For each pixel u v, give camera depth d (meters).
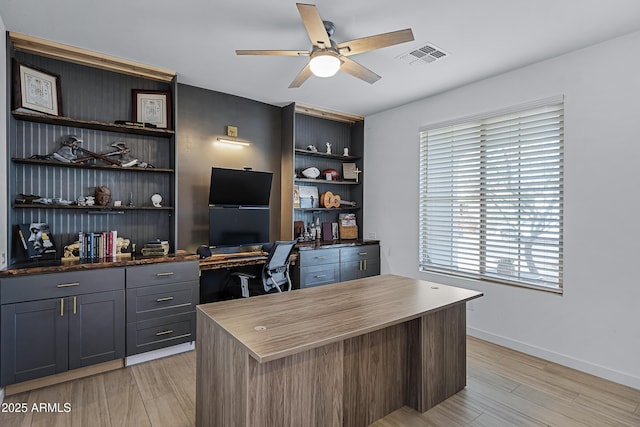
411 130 4.23
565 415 2.15
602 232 2.65
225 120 3.90
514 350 3.18
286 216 4.30
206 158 3.76
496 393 2.42
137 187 3.32
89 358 2.58
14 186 2.68
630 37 2.52
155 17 2.35
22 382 2.36
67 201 2.87
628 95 2.53
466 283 3.61
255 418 1.48
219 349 1.69
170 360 2.92
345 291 2.40
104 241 2.97
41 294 2.40
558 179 2.96
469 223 3.67
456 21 2.37
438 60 2.99
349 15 2.30
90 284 2.58
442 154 3.93
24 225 2.69
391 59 2.97
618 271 2.57
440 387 2.30
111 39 2.65
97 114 3.10
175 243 3.29
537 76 3.03
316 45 2.25
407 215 4.29
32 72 2.71
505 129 3.34
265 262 3.35
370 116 4.80
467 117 3.59
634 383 2.47
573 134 2.81
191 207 3.65
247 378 1.46
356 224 5.02
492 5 2.17
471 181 3.64
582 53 2.76
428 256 4.10
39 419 2.07
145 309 2.83
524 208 3.20
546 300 2.98
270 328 1.63
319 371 1.71
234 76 3.39
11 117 2.60
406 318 1.84
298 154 4.57
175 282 2.98
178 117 3.56
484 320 3.44
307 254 3.96
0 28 2.35
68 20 2.38
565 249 2.86
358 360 2.03
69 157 2.86
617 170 2.58
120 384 2.51
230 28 2.49
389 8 2.21
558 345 2.89
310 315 1.84
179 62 3.07
